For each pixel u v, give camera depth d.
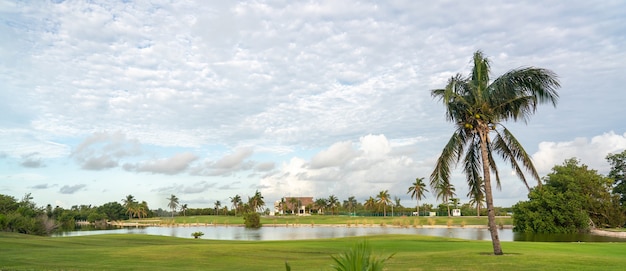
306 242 35.06
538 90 22.05
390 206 170.62
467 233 74.25
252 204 185.50
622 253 23.81
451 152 23.58
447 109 23.80
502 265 17.48
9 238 34.75
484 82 23.59
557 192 76.19
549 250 25.36
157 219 198.75
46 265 18.45
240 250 26.48
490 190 22.89
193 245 30.22
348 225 117.06
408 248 28.91
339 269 5.29
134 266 18.75
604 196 79.00
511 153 24.30
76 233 81.44
